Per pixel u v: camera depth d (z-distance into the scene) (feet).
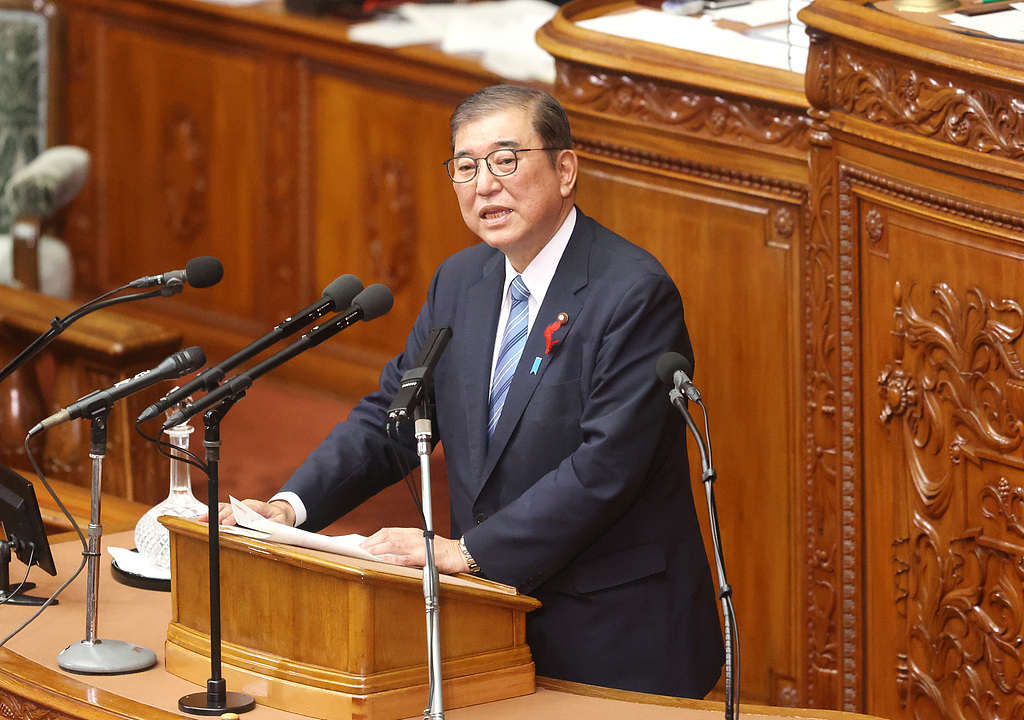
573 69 56.65
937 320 43.45
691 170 53.47
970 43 40.57
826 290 48.19
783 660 52.54
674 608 37.29
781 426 51.80
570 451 36.65
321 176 86.17
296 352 31.65
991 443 41.86
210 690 31.09
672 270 54.80
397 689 31.07
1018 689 41.88
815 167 48.06
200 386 30.71
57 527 46.65
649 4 62.90
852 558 48.70
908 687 46.14
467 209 36.76
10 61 90.89
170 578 37.11
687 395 29.89
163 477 57.41
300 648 31.50
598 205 56.85
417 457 40.32
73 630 36.04
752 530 53.16
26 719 32.30
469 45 79.61
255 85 87.92
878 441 46.70
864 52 44.86
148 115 93.86
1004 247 40.78
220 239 91.91
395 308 84.28
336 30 82.74
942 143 41.98
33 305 59.36
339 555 32.40
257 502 37.76
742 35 56.85
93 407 32.89
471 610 32.53
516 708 32.30
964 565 43.39
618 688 36.88
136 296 35.65
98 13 94.68
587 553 36.99
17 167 91.71
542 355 36.65
